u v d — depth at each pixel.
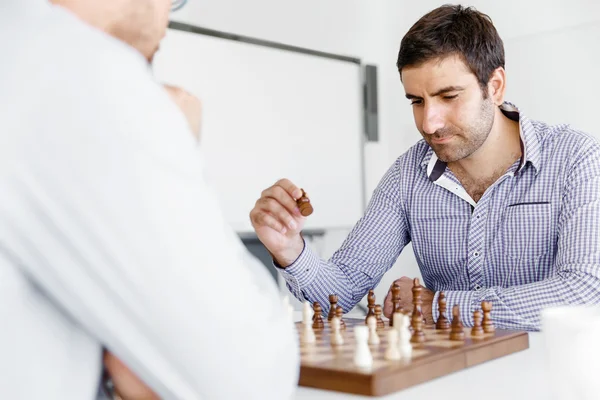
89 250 0.50
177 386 0.53
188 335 0.51
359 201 4.22
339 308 1.33
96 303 0.51
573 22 3.61
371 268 1.70
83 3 0.61
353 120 4.20
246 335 0.54
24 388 0.51
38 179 0.49
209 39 3.49
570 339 0.60
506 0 3.89
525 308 1.35
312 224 3.95
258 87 3.71
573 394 0.60
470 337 1.11
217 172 3.52
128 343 0.52
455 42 1.45
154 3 0.64
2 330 0.50
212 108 3.50
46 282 0.51
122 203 0.49
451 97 1.49
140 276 0.50
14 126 0.49
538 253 1.61
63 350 0.54
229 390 0.54
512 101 3.90
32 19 0.54
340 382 0.85
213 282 0.52
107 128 0.50
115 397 0.65
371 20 4.36
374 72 4.31
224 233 0.55
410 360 0.91
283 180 1.48
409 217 1.76
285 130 3.83
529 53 3.81
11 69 0.51
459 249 1.69
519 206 1.61
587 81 3.57
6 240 0.50
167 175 0.51
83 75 0.50
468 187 1.68
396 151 4.39
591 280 1.37
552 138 1.63
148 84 0.54
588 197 1.49
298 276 1.54
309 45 4.00
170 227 0.50
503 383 0.87
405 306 1.46
